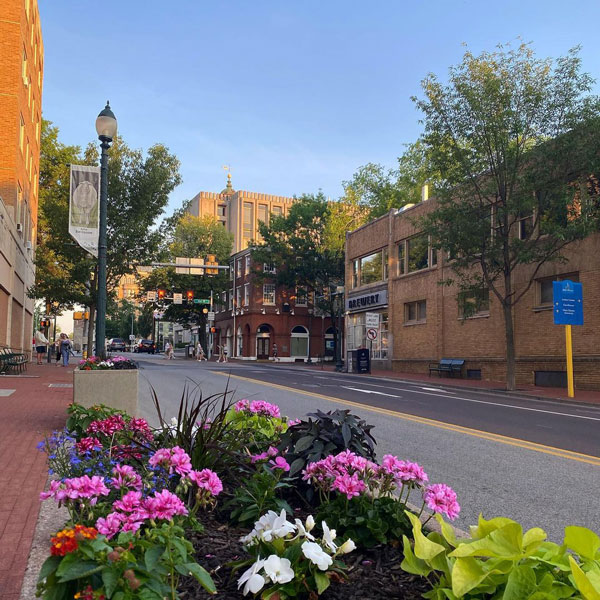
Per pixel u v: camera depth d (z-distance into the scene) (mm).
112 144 29781
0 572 3174
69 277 30938
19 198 30312
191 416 4387
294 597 2586
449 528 2621
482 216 22578
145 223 29859
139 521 2596
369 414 12766
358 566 3074
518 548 2238
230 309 68062
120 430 5105
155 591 2021
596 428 11695
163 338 126250
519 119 21062
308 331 63188
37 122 39375
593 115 19406
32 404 12227
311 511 3943
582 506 5809
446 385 24391
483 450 8836
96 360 10406
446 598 2338
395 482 3637
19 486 5277
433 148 23250
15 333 31547
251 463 4141
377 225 38469
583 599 2012
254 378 23969
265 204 100250
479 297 23297
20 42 28375
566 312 19359
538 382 23891
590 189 20719
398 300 35500
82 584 2004
